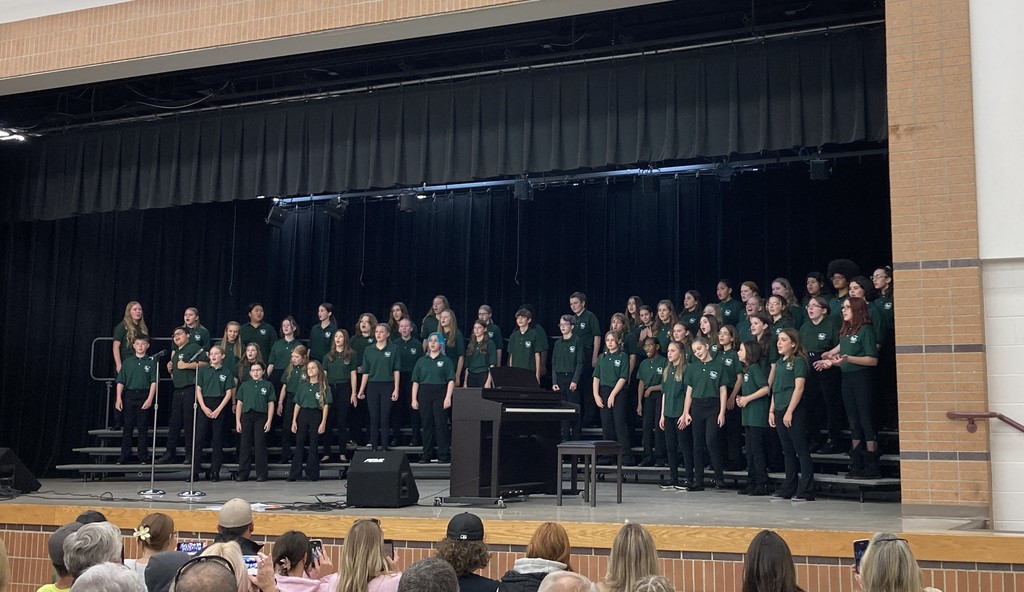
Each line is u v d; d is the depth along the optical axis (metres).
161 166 11.83
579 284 14.52
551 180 14.05
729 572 6.05
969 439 6.54
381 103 10.87
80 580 3.00
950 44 6.92
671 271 14.04
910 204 6.89
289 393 11.88
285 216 14.52
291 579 4.64
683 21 10.30
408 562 6.72
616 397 10.75
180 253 14.37
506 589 4.39
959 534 5.65
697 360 9.72
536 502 8.20
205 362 10.07
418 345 12.27
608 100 9.83
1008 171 6.70
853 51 8.88
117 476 11.88
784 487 8.61
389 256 15.67
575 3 8.20
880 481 8.23
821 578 5.85
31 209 12.43
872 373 8.68
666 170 13.41
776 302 9.63
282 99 11.28
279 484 10.78
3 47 10.15
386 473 7.59
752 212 13.52
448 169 10.47
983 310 6.68
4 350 13.39
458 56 11.25
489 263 15.05
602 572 6.30
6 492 8.85
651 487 10.21
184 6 9.45
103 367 13.84
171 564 4.01
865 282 8.74
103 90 12.20
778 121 9.11
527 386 8.41
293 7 9.02
